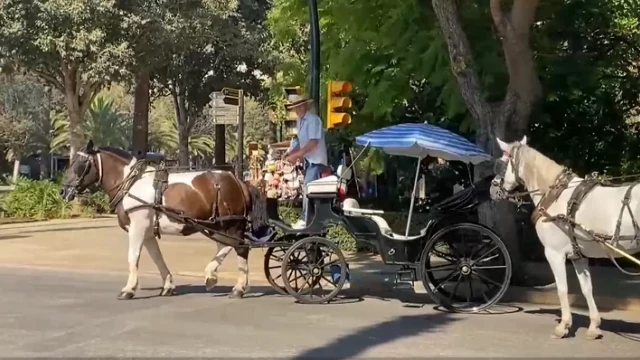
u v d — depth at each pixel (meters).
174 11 27.69
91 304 11.53
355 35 17.80
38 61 27.16
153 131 58.41
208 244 20.06
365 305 11.63
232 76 38.50
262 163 20.44
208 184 12.06
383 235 11.23
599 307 11.70
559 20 15.72
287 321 10.30
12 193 29.52
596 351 8.74
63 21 25.84
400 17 15.95
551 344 9.09
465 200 11.00
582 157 17.69
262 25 35.19
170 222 11.96
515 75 12.80
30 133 61.06
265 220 12.18
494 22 13.32
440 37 15.08
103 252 18.42
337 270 12.05
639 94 17.30
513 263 12.99
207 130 60.94
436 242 11.06
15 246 19.66
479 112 13.17
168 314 10.74
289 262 11.94
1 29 26.00
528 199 12.05
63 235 22.53
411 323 10.26
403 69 16.47
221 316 10.63
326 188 11.47
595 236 8.99
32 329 9.62
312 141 11.98
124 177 12.09
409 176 21.47
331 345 8.86
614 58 16.89
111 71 26.44
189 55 37.06
